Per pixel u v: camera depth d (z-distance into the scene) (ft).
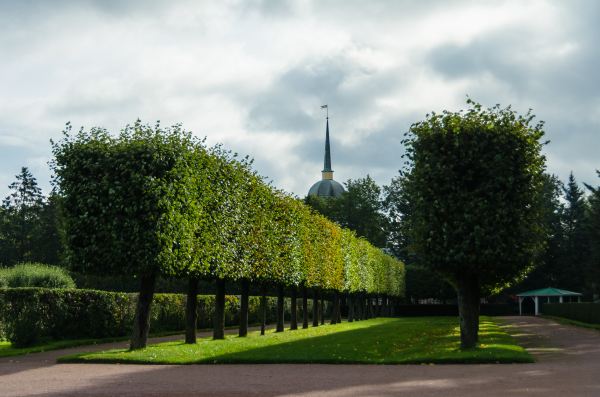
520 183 68.13
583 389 37.19
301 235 116.47
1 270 133.08
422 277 261.44
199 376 46.57
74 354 65.67
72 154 67.87
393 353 63.93
